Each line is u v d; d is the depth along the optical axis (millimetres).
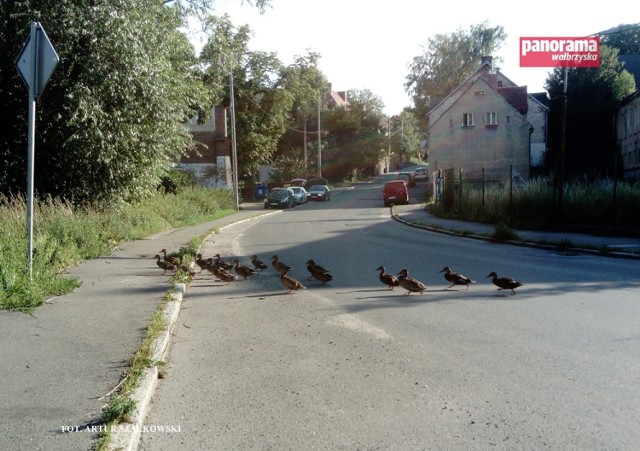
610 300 9391
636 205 19609
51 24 17469
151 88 19219
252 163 55438
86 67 17781
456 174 47969
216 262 12461
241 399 5359
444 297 9969
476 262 14367
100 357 6191
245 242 20547
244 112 54000
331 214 37875
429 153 49188
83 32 17297
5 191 18203
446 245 18703
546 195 23109
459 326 7863
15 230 12109
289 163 69875
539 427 4570
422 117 78312
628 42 60844
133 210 22031
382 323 8125
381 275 10883
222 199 40500
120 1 18172
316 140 81750
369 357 6547
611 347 6695
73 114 17359
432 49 77250
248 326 8172
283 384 5734
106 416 4539
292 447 4344
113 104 18938
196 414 5023
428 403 5141
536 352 6574
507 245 18672
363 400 5258
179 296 9656
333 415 4934
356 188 74312
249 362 6484
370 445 4348
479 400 5176
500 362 6242
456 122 48500
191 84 24562
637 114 37469
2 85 18453
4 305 8492
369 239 20859
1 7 18016
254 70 53156
